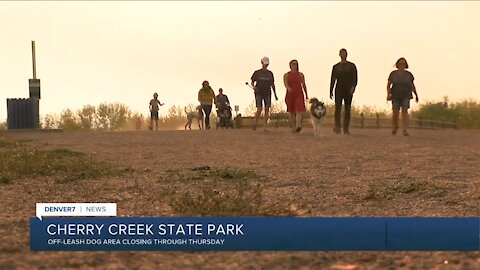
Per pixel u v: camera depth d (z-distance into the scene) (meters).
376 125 35.84
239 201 5.11
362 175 8.34
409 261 3.82
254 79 18.86
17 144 14.76
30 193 7.07
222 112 27.81
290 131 19.69
